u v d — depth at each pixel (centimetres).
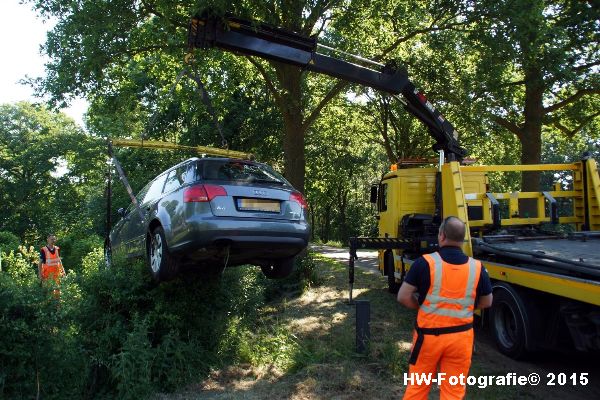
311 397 525
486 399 511
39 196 4447
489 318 698
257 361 652
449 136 991
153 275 634
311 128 2875
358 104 2797
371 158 4159
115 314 616
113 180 2672
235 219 575
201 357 632
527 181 1692
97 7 1165
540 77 1502
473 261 390
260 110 2698
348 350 650
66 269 1842
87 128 3534
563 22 1554
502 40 1131
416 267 388
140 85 1812
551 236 771
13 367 508
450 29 1347
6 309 510
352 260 897
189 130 2550
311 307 925
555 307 595
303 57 881
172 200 608
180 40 1178
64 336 555
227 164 630
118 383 567
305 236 621
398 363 599
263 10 1099
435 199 1021
